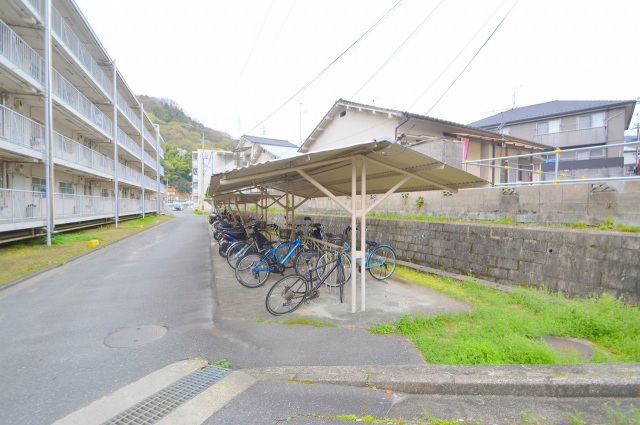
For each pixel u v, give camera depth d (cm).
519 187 634
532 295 449
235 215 1407
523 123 1947
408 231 765
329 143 1584
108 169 1667
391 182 572
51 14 1052
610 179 490
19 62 903
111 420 216
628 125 1891
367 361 288
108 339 345
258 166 387
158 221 2225
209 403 232
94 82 1442
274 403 232
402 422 211
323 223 1144
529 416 212
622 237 416
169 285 573
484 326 356
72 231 1315
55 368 285
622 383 233
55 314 425
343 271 492
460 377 248
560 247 479
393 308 430
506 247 553
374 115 1284
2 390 252
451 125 1090
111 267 730
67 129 1420
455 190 506
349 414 219
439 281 588
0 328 379
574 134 1769
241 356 303
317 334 349
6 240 888
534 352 281
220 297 485
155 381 263
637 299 396
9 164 1023
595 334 339
